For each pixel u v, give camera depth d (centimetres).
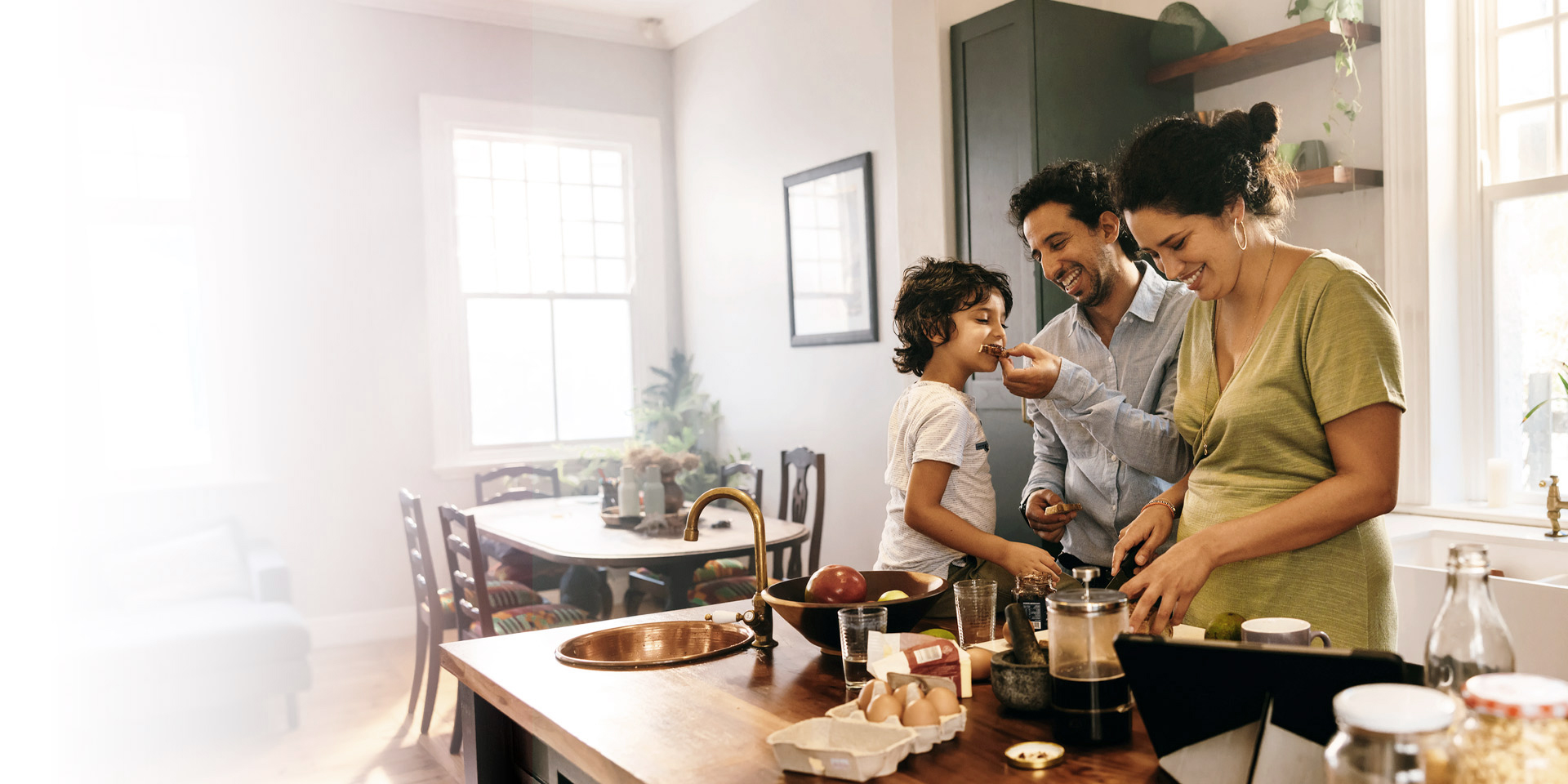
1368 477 122
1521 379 302
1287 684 87
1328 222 324
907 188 368
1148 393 183
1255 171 133
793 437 552
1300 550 131
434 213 524
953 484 172
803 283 535
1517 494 304
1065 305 325
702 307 631
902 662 121
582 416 607
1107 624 104
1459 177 309
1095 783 95
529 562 471
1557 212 292
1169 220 134
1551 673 230
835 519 520
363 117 503
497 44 566
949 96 354
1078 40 328
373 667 457
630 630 169
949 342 178
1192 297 179
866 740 104
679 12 617
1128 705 105
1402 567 259
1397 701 67
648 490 397
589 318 612
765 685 136
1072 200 179
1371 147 312
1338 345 125
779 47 548
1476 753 67
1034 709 113
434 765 362
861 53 486
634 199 633
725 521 417
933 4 351
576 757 118
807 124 528
